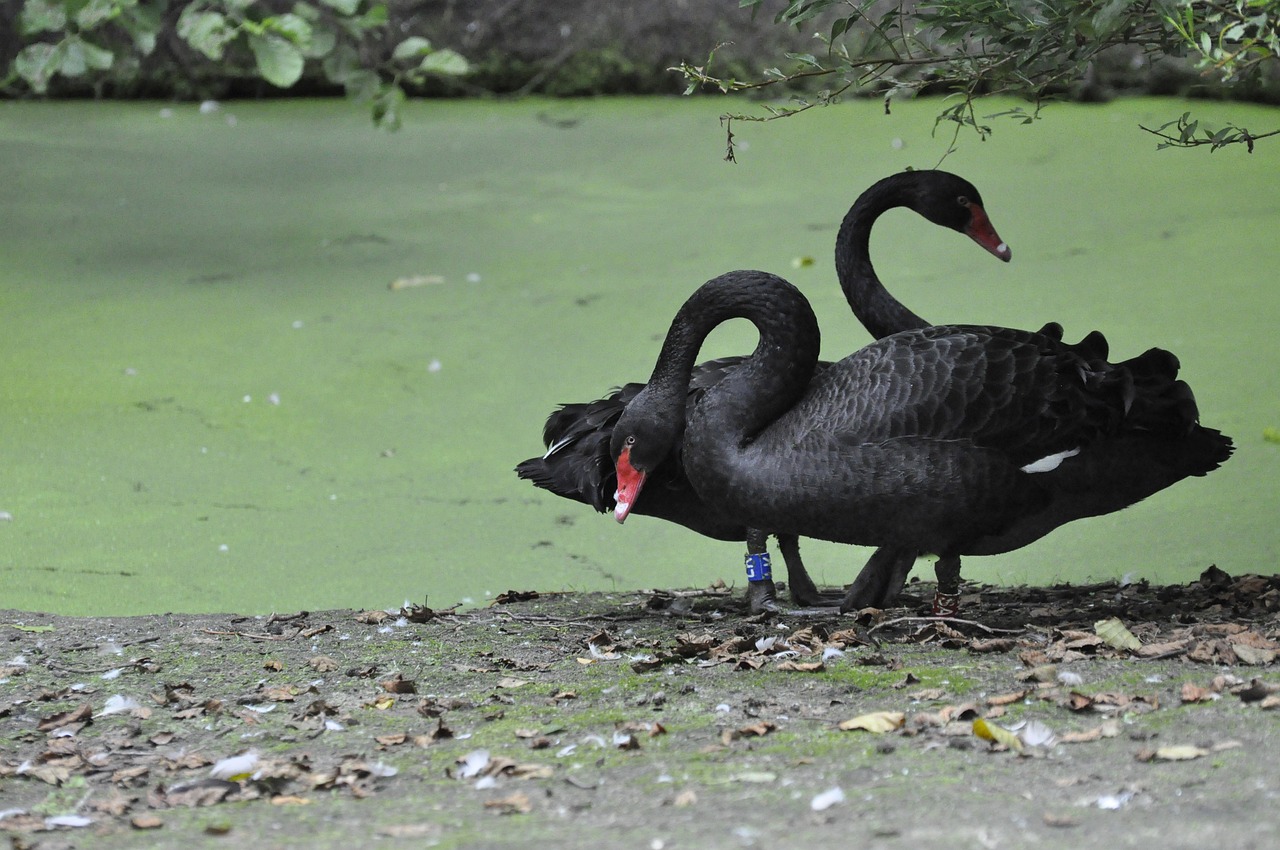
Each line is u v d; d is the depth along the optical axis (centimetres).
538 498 1093
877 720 605
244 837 525
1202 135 1895
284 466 1146
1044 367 744
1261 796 502
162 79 2278
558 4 2248
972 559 980
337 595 935
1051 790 523
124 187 1905
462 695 699
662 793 544
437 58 1295
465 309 1491
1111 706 611
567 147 2044
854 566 1012
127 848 516
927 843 475
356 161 2017
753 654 729
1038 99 801
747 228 1695
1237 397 1160
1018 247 1580
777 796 533
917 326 888
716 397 784
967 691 648
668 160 1967
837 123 2064
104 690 722
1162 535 973
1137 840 470
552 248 1664
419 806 548
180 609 909
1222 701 607
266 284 1576
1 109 2228
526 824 520
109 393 1286
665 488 855
